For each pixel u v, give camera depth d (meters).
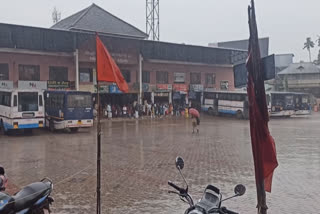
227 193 9.17
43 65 33.22
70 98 24.03
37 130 26.36
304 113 39.84
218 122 33.78
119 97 38.75
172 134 23.16
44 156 14.91
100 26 38.03
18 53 31.81
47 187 5.37
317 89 59.38
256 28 4.35
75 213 7.65
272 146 4.39
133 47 36.88
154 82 40.84
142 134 23.14
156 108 39.22
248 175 11.23
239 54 45.81
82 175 11.30
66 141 19.95
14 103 22.48
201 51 42.50
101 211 7.78
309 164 12.99
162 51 39.25
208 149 16.69
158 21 43.44
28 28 30.91
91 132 24.75
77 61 33.47
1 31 29.75
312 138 20.80
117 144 18.45
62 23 41.12
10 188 9.77
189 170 12.00
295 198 8.70
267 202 8.39
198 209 4.53
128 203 8.37
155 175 11.27
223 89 46.75
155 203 8.37
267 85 60.44
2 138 21.58
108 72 6.71
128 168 12.34
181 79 43.09
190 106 43.00
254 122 4.34
